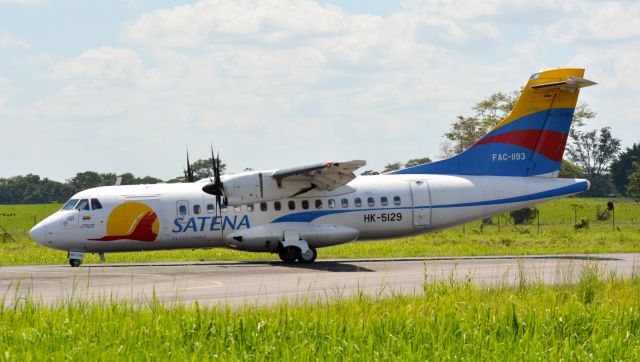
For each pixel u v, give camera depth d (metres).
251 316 50.47
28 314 51.72
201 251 142.25
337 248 144.75
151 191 106.81
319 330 47.78
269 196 104.31
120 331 46.94
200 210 106.06
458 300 60.00
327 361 42.12
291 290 72.25
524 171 113.88
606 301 61.09
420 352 43.94
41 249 149.50
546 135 113.56
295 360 42.34
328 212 108.88
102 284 78.06
